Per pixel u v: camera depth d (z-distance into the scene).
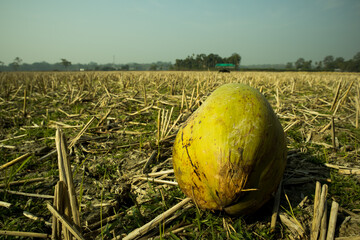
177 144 2.12
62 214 1.54
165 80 15.02
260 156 1.80
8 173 2.92
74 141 3.64
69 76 22.34
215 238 1.88
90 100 8.23
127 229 2.03
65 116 6.04
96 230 1.96
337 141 3.87
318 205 1.82
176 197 2.38
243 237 1.85
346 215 2.10
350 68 108.50
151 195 2.49
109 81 17.55
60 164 1.54
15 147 3.77
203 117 1.98
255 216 2.14
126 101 7.20
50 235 1.85
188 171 1.98
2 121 5.39
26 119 5.77
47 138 4.23
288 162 3.17
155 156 3.37
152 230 1.96
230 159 1.78
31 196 2.44
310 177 2.69
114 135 4.36
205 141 1.88
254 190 1.83
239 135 1.81
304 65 119.38
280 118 5.50
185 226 2.00
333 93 9.88
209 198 1.91
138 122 5.14
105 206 2.31
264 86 12.48
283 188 2.43
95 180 2.79
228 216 2.09
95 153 3.58
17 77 20.53
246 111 1.89
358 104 4.82
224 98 2.00
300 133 4.36
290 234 1.91
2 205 2.21
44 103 7.98
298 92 10.77
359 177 2.75
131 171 3.03
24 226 2.03
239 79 14.83
